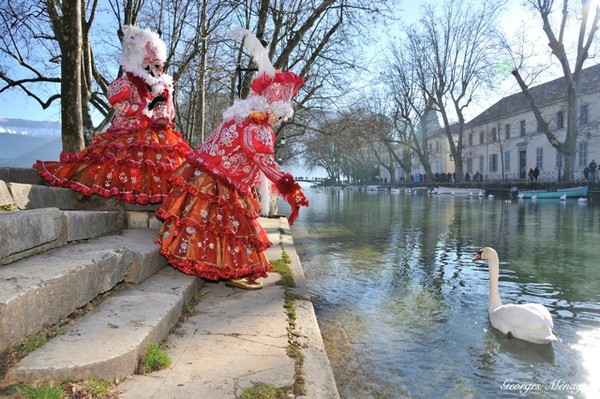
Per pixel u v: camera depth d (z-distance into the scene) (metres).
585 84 39.47
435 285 6.63
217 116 21.55
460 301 5.81
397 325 4.89
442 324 4.93
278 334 3.22
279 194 4.18
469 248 9.84
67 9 6.47
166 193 4.79
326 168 93.12
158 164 4.79
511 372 3.77
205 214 3.92
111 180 4.70
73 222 3.63
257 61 3.98
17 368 2.06
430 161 71.31
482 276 7.18
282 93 3.91
